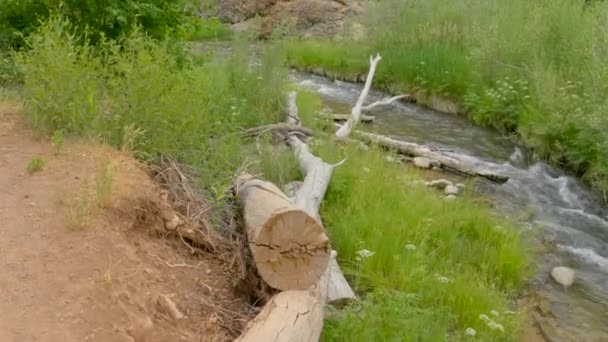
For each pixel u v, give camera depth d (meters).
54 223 4.24
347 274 5.69
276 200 4.94
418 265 5.81
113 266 3.99
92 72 5.95
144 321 3.70
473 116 12.45
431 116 12.97
